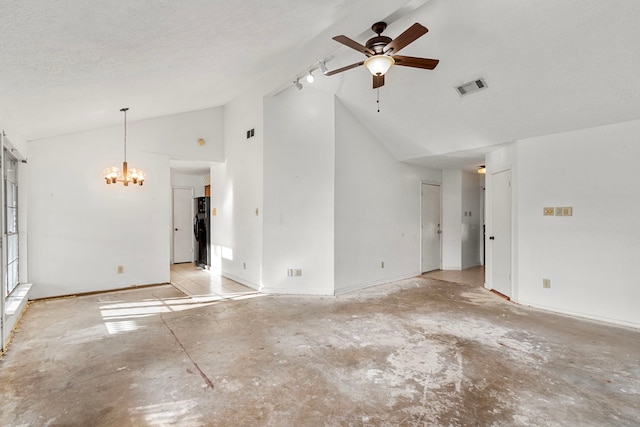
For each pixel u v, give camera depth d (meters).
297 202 5.02
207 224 7.21
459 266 7.11
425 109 4.46
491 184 5.23
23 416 2.03
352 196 5.19
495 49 3.25
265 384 2.41
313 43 3.81
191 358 2.84
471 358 2.84
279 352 2.96
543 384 2.42
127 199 5.38
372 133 5.49
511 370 2.63
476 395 2.27
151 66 3.06
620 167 3.66
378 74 2.82
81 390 2.33
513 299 4.59
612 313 3.73
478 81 3.69
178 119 5.86
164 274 5.72
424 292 5.16
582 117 3.67
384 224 5.76
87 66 2.65
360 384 2.41
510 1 2.77
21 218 4.50
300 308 4.30
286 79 4.41
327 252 4.94
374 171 5.56
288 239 5.05
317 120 4.94
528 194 4.38
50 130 4.39
